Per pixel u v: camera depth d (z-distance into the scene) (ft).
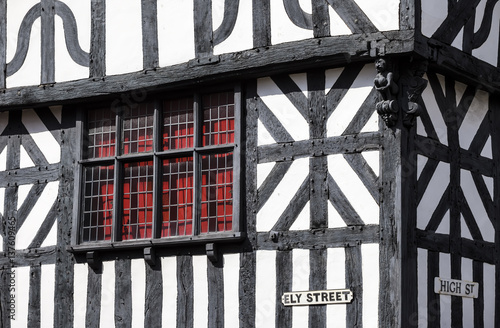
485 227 31.71
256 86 30.58
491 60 32.53
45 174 34.22
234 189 30.22
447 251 29.63
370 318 27.73
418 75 28.27
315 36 29.27
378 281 27.76
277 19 30.01
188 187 31.45
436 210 29.35
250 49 30.25
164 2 32.27
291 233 29.30
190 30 31.60
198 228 30.83
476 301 30.81
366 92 28.78
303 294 28.84
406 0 28.12
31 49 34.73
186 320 30.66
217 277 30.32
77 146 33.53
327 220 28.81
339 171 28.84
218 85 31.14
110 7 33.32
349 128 28.89
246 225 30.07
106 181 33.06
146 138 32.48
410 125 28.25
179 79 31.35
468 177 31.17
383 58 28.02
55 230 33.65
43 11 34.63
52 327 33.12
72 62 33.76
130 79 32.30
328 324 28.40
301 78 29.86
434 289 28.86
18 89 34.47
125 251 32.07
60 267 33.27
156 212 31.58
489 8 32.58
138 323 31.48
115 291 32.04
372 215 28.14
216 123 31.19
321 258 28.73
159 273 31.35
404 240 27.68
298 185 29.43
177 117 32.07
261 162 30.12
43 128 34.53
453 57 29.84
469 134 31.55
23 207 34.42
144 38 32.45
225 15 31.01
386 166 28.14
